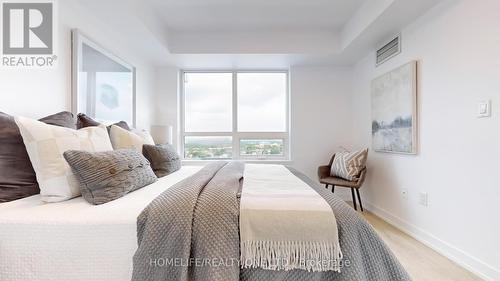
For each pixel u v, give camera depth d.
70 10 1.92
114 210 1.04
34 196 1.24
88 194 1.14
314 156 3.75
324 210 0.98
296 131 3.76
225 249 0.90
